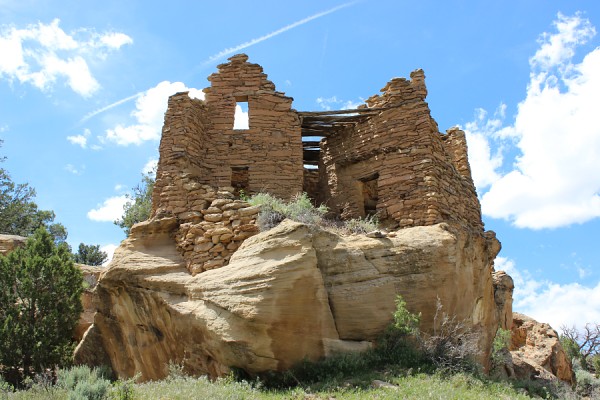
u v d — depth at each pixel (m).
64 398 10.48
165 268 13.21
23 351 14.74
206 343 11.54
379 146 16.83
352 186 17.53
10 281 15.80
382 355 12.08
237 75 17.64
